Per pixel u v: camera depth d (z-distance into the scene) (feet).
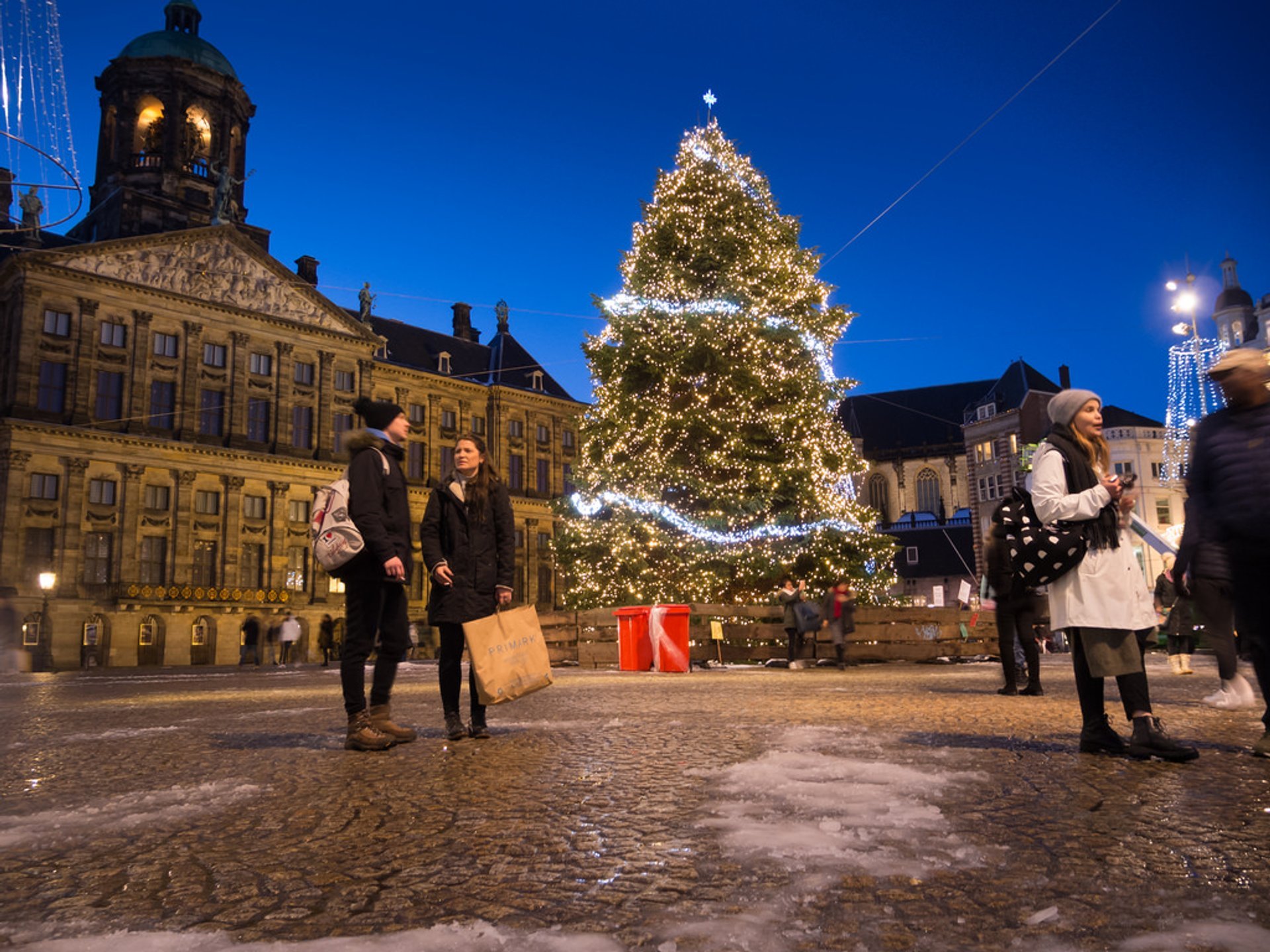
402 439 18.37
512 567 18.69
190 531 149.07
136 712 28.76
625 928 6.32
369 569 17.13
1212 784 11.68
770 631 59.62
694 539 69.92
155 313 149.79
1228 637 23.00
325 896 7.28
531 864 8.16
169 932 6.37
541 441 203.31
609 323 74.49
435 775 13.35
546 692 33.04
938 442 291.17
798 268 74.49
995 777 12.19
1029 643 29.48
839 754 14.43
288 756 15.80
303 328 166.30
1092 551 14.47
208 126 175.73
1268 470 13.47
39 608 134.21
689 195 76.64
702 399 70.59
